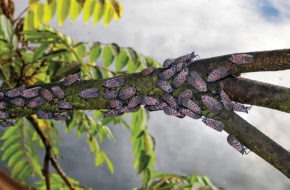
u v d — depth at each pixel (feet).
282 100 2.54
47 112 2.97
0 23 5.49
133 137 6.59
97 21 6.70
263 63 2.52
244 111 2.58
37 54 5.72
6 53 5.65
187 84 2.67
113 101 2.79
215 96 2.62
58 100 2.90
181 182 6.18
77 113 7.30
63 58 6.85
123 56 6.55
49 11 6.65
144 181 6.46
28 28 6.73
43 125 7.62
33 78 6.24
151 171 6.54
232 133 2.59
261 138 2.54
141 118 6.55
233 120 2.58
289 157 2.52
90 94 2.81
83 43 6.51
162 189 6.01
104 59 6.55
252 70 2.56
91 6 6.57
